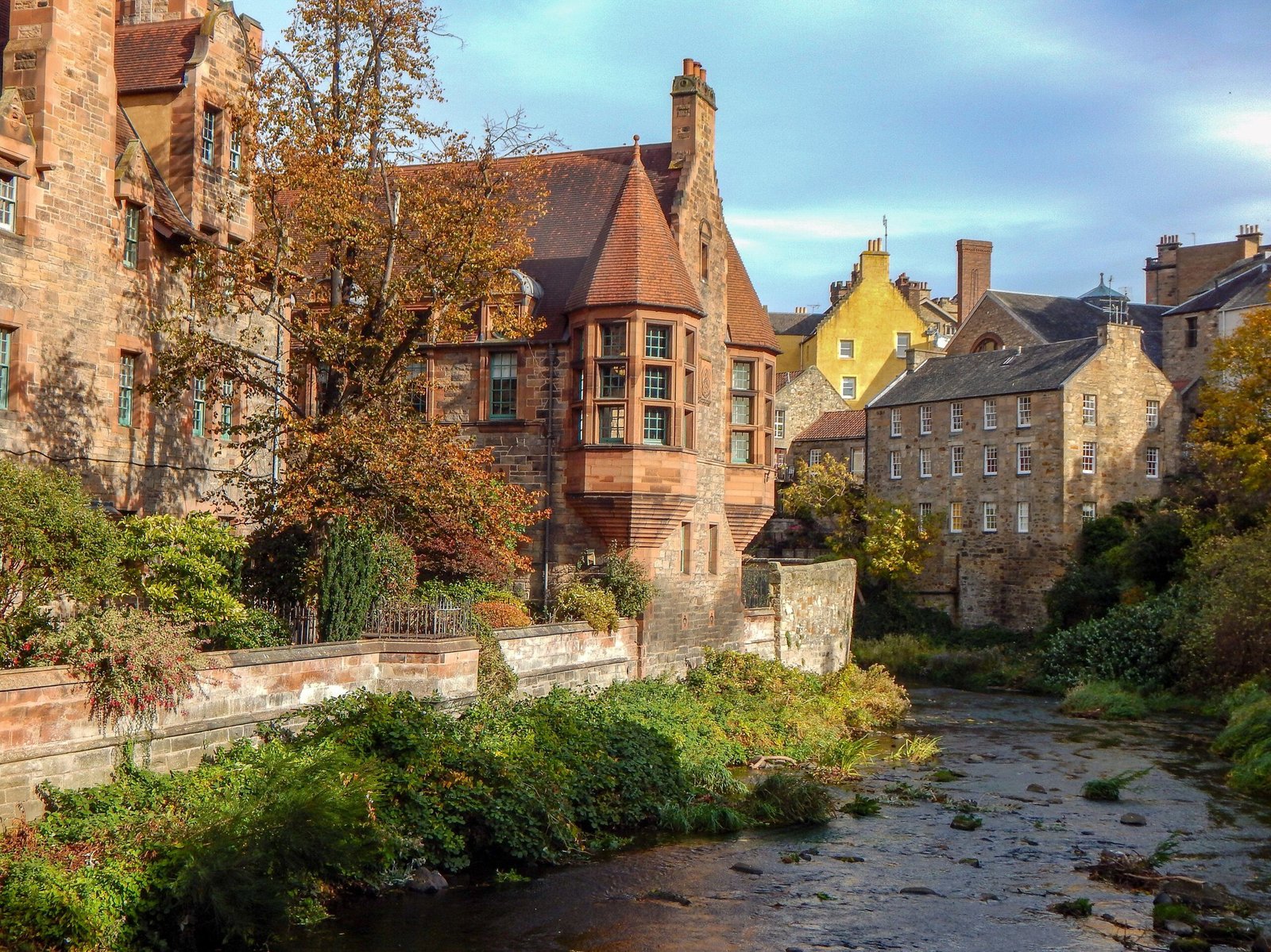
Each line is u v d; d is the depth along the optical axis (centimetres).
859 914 1834
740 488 3731
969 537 6362
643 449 3041
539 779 2161
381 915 1748
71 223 2439
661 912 1812
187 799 1708
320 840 1691
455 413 3275
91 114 2497
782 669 3753
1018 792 2741
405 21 2508
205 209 2839
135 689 1712
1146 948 1694
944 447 6544
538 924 1742
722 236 3616
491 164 2625
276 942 1630
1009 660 5362
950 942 1719
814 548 6750
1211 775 2978
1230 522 4931
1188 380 6600
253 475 2872
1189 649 4344
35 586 1772
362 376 2430
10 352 2298
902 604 6356
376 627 2425
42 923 1402
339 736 1997
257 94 2495
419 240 2708
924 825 2408
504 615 2789
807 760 3006
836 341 8406
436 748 2072
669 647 3356
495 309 2872
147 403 2659
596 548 3155
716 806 2364
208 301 2406
